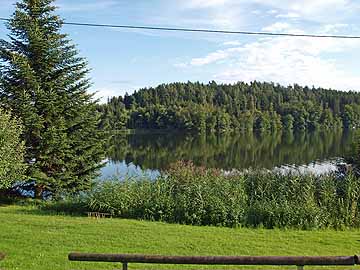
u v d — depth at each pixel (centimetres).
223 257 413
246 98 11112
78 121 2006
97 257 434
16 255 886
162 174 1700
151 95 10900
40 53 1959
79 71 2033
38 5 1989
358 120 10112
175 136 7806
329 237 1184
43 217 1377
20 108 1855
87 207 1534
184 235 1132
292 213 1321
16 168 1553
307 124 9788
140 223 1308
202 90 11581
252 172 1666
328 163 3581
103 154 2102
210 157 4347
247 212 1347
